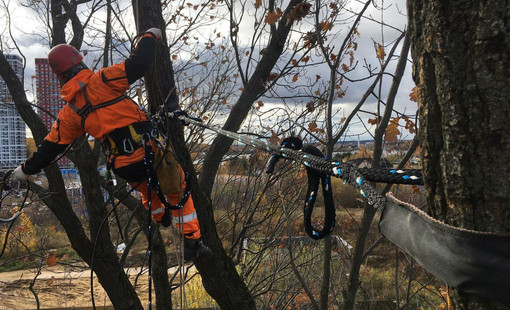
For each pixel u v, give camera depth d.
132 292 5.54
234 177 6.79
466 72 0.93
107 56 5.68
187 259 3.02
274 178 6.06
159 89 2.93
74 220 5.12
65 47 2.74
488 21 0.89
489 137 0.90
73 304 11.31
